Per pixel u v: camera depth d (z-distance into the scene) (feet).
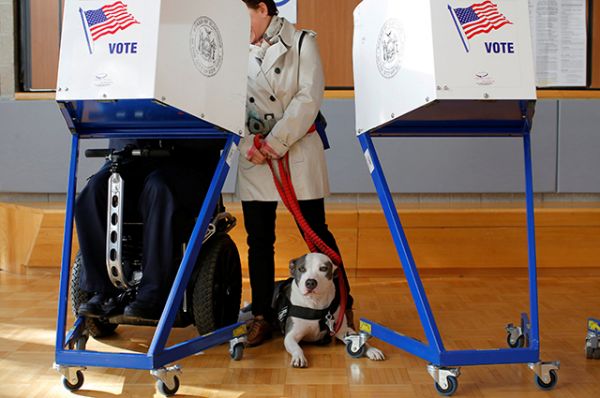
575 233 12.46
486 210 12.50
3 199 14.20
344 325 7.79
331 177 13.76
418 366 7.00
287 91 7.76
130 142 7.64
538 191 13.79
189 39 6.05
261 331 7.92
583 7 13.71
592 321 7.29
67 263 6.34
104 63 5.75
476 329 8.61
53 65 14.01
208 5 6.34
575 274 12.62
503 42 5.94
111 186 6.76
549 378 6.23
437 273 12.62
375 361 7.20
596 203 13.74
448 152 13.70
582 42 13.75
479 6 5.96
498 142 13.71
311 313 7.38
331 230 12.35
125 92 5.66
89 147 13.76
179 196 6.97
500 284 11.84
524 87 5.91
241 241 12.39
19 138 13.89
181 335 8.40
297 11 13.71
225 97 6.63
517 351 6.25
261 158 7.66
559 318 9.21
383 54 6.70
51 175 13.87
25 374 6.72
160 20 5.67
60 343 6.22
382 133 7.29
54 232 12.52
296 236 12.25
